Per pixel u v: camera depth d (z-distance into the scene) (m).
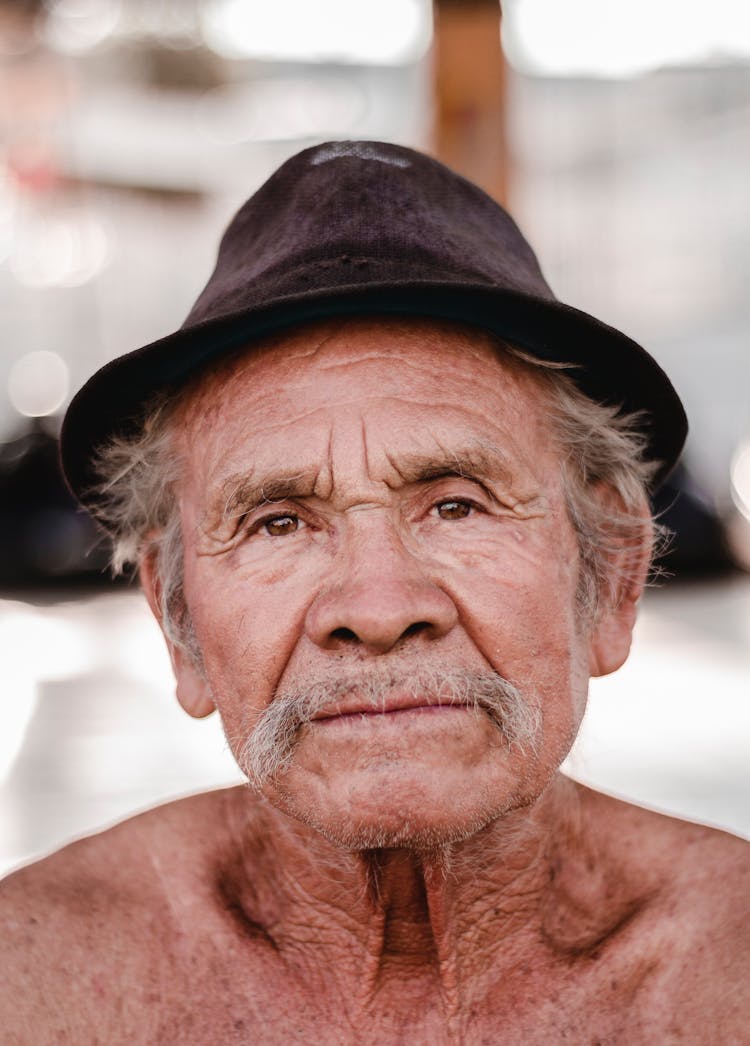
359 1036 1.59
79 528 9.28
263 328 1.53
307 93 15.37
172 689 5.39
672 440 1.79
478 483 1.52
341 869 1.58
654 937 1.60
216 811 1.76
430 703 1.41
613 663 1.75
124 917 1.65
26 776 3.98
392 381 1.51
